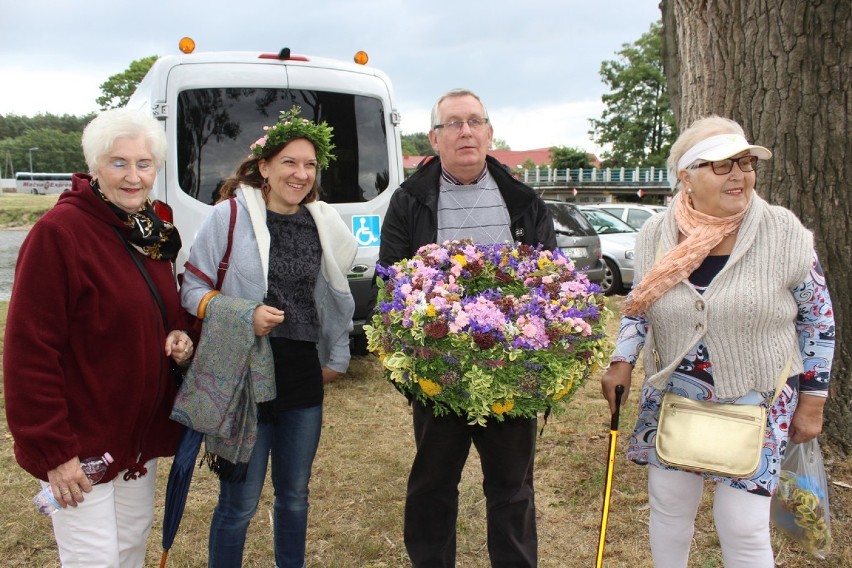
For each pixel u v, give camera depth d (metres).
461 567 2.96
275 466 2.52
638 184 51.75
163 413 2.22
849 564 2.80
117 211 1.98
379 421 4.77
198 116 4.72
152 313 2.04
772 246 2.05
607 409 4.91
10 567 2.95
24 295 1.81
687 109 3.71
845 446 3.32
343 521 3.37
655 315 2.20
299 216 2.46
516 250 2.41
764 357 2.05
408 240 2.57
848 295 3.28
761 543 2.09
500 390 2.07
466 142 2.44
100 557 1.96
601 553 2.20
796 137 3.27
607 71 61.53
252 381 2.19
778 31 3.24
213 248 2.30
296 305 2.40
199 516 3.42
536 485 3.70
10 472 3.92
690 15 3.61
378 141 5.39
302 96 5.04
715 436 2.06
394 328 2.15
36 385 1.80
